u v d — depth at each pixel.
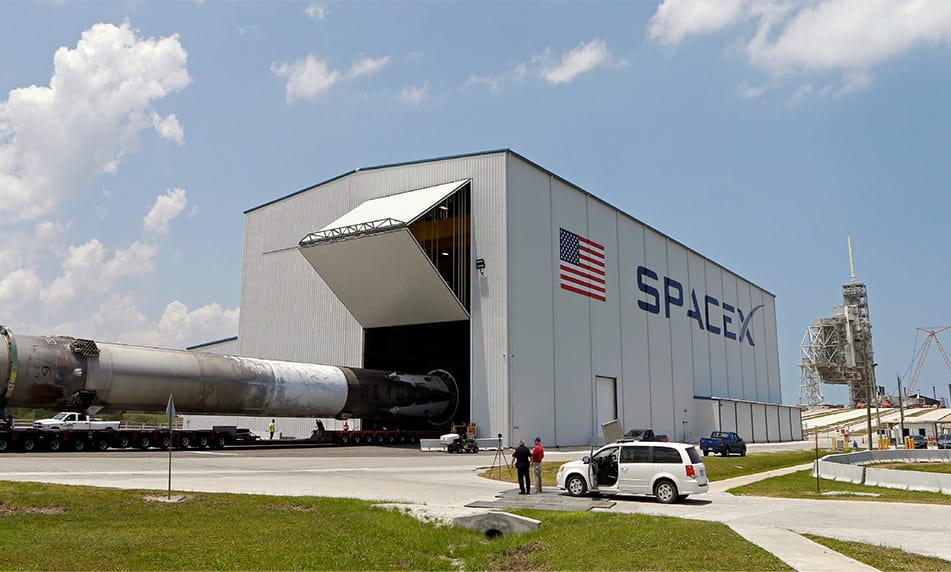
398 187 57.59
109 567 12.82
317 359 60.38
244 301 67.88
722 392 85.75
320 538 15.73
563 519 17.55
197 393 39.69
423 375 56.28
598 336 61.28
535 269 54.44
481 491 24.22
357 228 50.78
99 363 35.69
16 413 61.25
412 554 15.32
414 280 51.12
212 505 18.20
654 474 21.81
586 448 53.78
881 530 16.39
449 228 52.88
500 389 50.00
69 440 34.25
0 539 14.25
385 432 51.81
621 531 15.32
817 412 161.12
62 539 14.45
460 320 52.88
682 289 78.56
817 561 11.82
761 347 101.75
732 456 51.22
